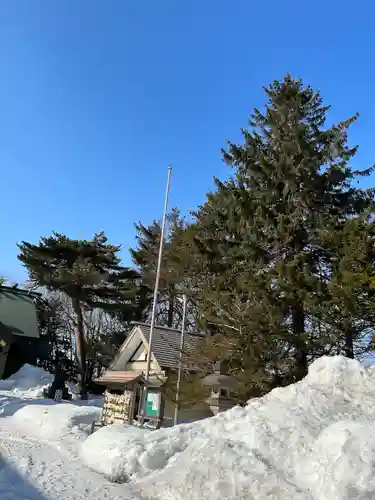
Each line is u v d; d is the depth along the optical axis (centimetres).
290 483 467
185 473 568
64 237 2570
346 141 1600
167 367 1548
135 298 2706
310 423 581
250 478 488
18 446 924
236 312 1305
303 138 1572
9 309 2956
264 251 1472
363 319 1185
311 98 1764
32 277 2627
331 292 1127
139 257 2708
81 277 2411
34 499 531
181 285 1802
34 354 2845
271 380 1263
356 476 423
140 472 662
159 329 1872
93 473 707
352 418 582
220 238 1656
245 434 607
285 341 1247
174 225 2139
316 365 777
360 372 721
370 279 1062
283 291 1253
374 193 1605
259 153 1736
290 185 1513
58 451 898
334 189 1606
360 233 1155
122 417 1244
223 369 1329
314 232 1399
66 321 3566
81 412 1302
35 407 1402
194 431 742
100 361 2866
